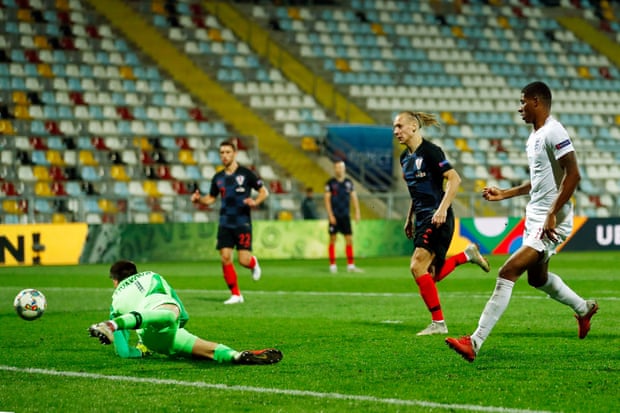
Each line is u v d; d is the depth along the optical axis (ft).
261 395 60.90
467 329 95.04
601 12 422.41
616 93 376.07
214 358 72.59
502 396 60.03
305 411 55.98
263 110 312.50
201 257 240.53
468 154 319.88
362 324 100.99
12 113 273.75
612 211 291.17
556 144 73.20
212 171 281.33
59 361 76.54
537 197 75.66
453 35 377.71
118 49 313.53
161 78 310.86
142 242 234.79
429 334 91.15
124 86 299.58
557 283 81.76
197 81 314.76
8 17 305.32
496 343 84.02
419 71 354.95
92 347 84.74
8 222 232.94
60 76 292.20
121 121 284.41
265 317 109.09
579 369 69.97
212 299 134.21
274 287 155.12
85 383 66.03
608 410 55.72
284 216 277.44
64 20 314.35
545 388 62.59
